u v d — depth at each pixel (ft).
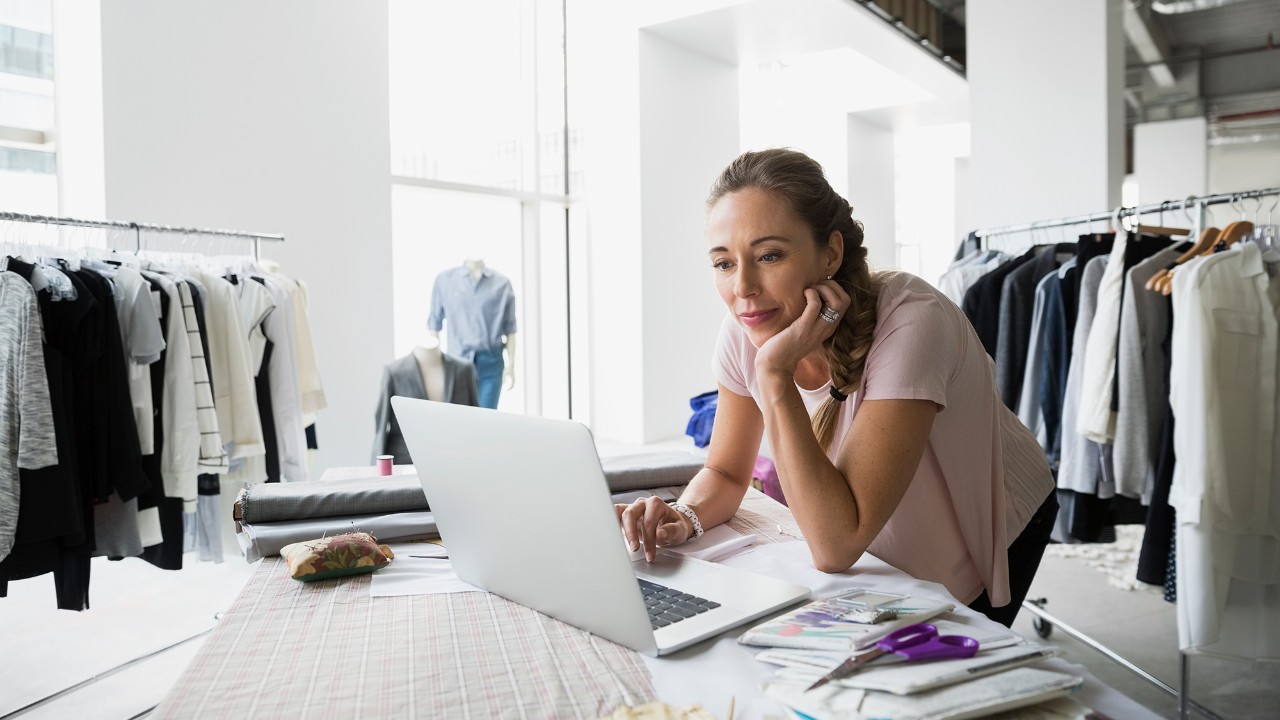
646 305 20.22
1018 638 2.56
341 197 14.12
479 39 18.66
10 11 10.86
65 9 11.16
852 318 3.67
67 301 7.36
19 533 6.97
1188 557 6.47
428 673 2.56
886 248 29.58
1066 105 12.82
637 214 19.98
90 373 7.57
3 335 6.95
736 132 22.48
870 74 26.32
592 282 20.94
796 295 3.59
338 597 3.29
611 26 20.02
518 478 2.89
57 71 11.23
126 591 10.25
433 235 18.51
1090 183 12.64
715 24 19.15
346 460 14.32
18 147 10.96
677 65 20.68
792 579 3.47
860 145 28.07
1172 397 6.67
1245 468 6.52
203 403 8.55
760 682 2.46
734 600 3.11
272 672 2.56
